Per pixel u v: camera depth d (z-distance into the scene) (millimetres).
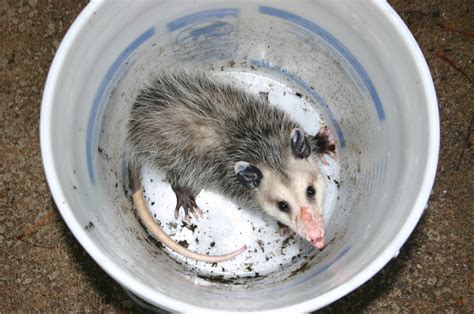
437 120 598
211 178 822
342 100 791
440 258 823
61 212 574
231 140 808
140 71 762
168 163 824
